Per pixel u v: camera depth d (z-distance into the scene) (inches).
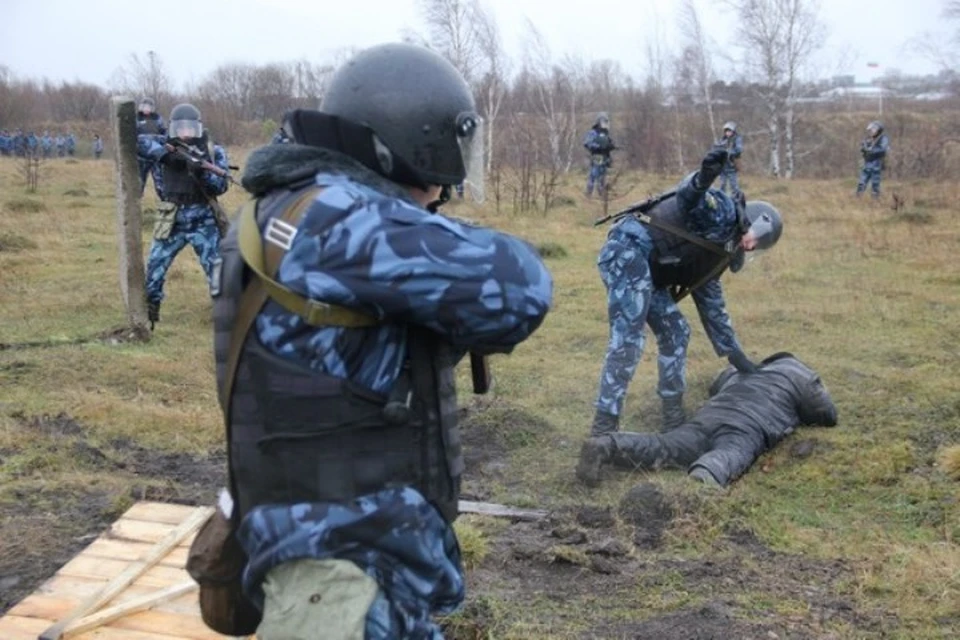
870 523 190.1
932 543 178.4
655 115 1460.4
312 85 1764.3
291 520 73.0
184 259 495.5
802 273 465.1
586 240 590.6
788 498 203.0
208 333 341.7
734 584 159.9
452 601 79.3
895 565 166.1
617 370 216.2
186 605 138.5
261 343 73.7
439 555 76.2
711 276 219.1
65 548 165.9
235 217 79.1
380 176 78.3
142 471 208.4
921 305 389.1
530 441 235.8
